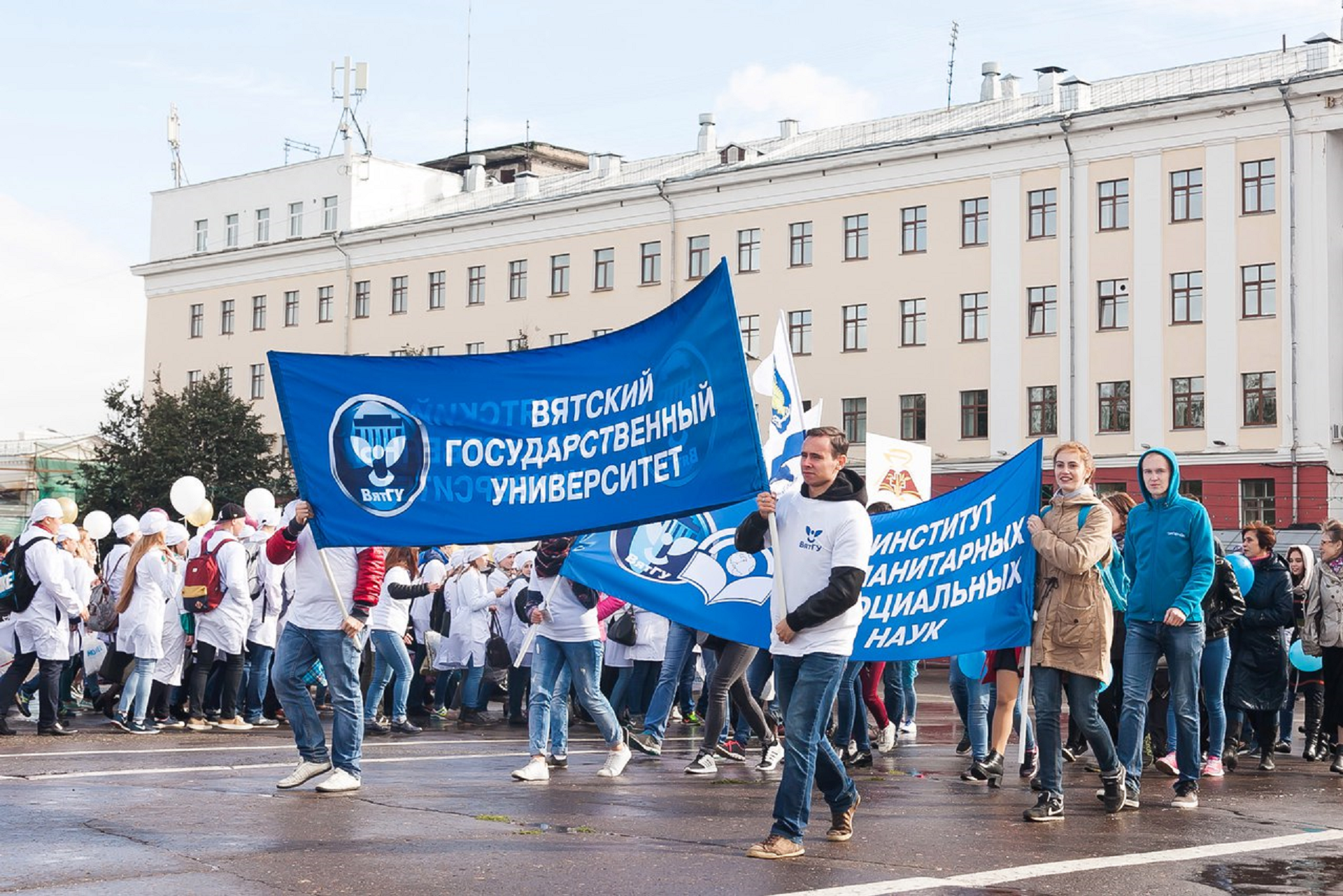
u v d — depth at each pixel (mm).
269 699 16188
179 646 15086
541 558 10914
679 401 8367
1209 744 11859
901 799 9922
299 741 9758
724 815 8922
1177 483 9727
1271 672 12695
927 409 48250
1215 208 43438
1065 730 14641
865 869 7160
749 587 10383
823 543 7488
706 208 52781
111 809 8719
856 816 9062
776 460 14008
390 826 8227
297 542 9625
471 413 9062
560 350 8875
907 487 16719
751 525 7766
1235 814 9484
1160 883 6980
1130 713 9633
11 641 13828
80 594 14898
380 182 63375
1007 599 9922
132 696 14266
